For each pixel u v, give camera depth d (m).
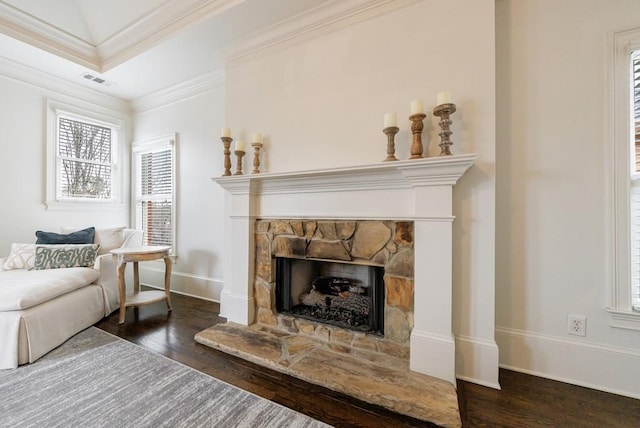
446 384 1.61
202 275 3.30
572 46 1.69
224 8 2.15
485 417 1.41
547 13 1.75
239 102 2.63
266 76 2.47
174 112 3.52
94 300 2.55
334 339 2.11
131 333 2.35
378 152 2.00
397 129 1.78
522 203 1.81
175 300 3.20
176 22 2.43
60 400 1.52
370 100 2.02
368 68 2.03
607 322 1.63
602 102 1.63
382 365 1.80
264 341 2.12
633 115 1.61
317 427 1.35
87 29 2.83
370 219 1.97
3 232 2.90
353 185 2.04
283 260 2.42
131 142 3.95
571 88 1.70
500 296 1.87
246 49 2.53
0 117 2.86
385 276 1.92
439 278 1.71
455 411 1.38
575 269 1.69
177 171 3.48
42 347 1.98
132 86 3.44
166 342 2.20
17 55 2.76
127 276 3.30
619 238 1.59
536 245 1.78
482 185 1.69
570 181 1.70
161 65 2.94
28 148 3.05
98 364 1.88
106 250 3.06
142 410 1.45
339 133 2.13
